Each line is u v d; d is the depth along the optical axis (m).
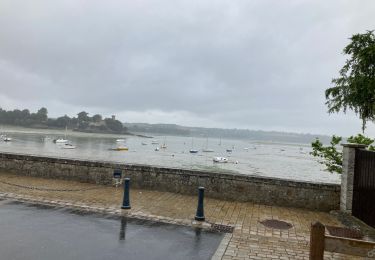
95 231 7.51
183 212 9.56
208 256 6.43
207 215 9.42
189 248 6.80
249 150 188.62
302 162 108.25
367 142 12.73
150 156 101.88
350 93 10.87
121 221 8.35
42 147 107.12
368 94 10.37
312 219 9.73
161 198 11.15
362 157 9.60
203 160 96.44
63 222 8.01
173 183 12.15
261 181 11.30
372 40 10.80
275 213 10.14
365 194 9.23
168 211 9.57
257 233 8.03
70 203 9.74
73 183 12.78
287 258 6.48
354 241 4.86
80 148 116.25
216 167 77.12
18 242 6.58
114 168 12.77
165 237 7.38
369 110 10.68
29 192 10.87
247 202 11.38
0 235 6.90
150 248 6.69
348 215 9.84
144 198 10.98
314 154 13.19
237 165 85.44
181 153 127.31
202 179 11.84
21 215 8.37
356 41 10.92
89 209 9.25
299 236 7.98
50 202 9.73
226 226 8.43
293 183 11.05
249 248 6.94
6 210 8.73
